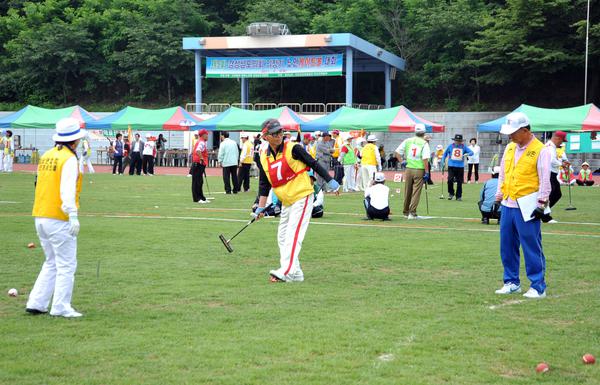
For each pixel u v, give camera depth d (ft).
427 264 33.58
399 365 18.19
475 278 30.22
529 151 26.40
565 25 152.35
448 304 25.17
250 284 28.50
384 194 52.95
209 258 34.71
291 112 121.60
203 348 19.53
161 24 196.95
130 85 207.82
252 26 155.94
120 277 29.60
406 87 183.93
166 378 17.08
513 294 27.04
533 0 144.05
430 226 49.24
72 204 22.45
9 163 118.52
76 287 27.61
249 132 132.98
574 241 41.93
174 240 40.60
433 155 143.13
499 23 153.38
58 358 18.62
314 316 23.20
